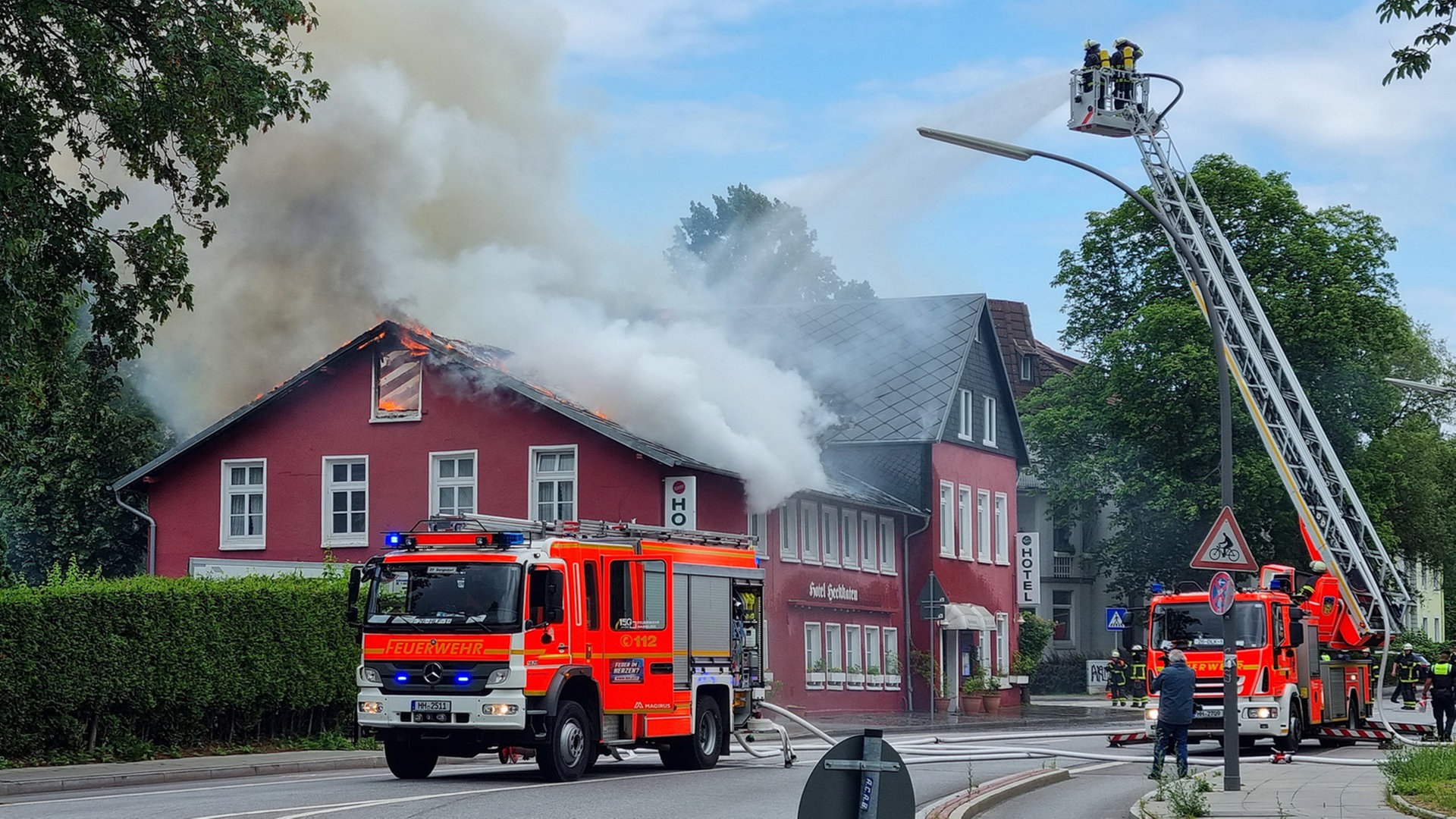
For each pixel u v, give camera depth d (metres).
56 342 22.05
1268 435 33.56
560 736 19.78
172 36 20.98
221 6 21.66
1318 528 33.00
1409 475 58.09
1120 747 30.45
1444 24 15.33
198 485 40.59
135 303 22.91
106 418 24.55
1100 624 72.94
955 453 50.97
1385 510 54.31
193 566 35.91
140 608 23.59
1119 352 55.50
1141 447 55.88
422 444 39.06
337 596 27.34
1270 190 53.56
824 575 43.38
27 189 20.89
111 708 23.39
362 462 39.59
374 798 16.83
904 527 48.72
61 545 48.44
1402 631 33.25
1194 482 54.97
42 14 20.17
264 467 40.28
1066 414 57.50
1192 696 20.39
